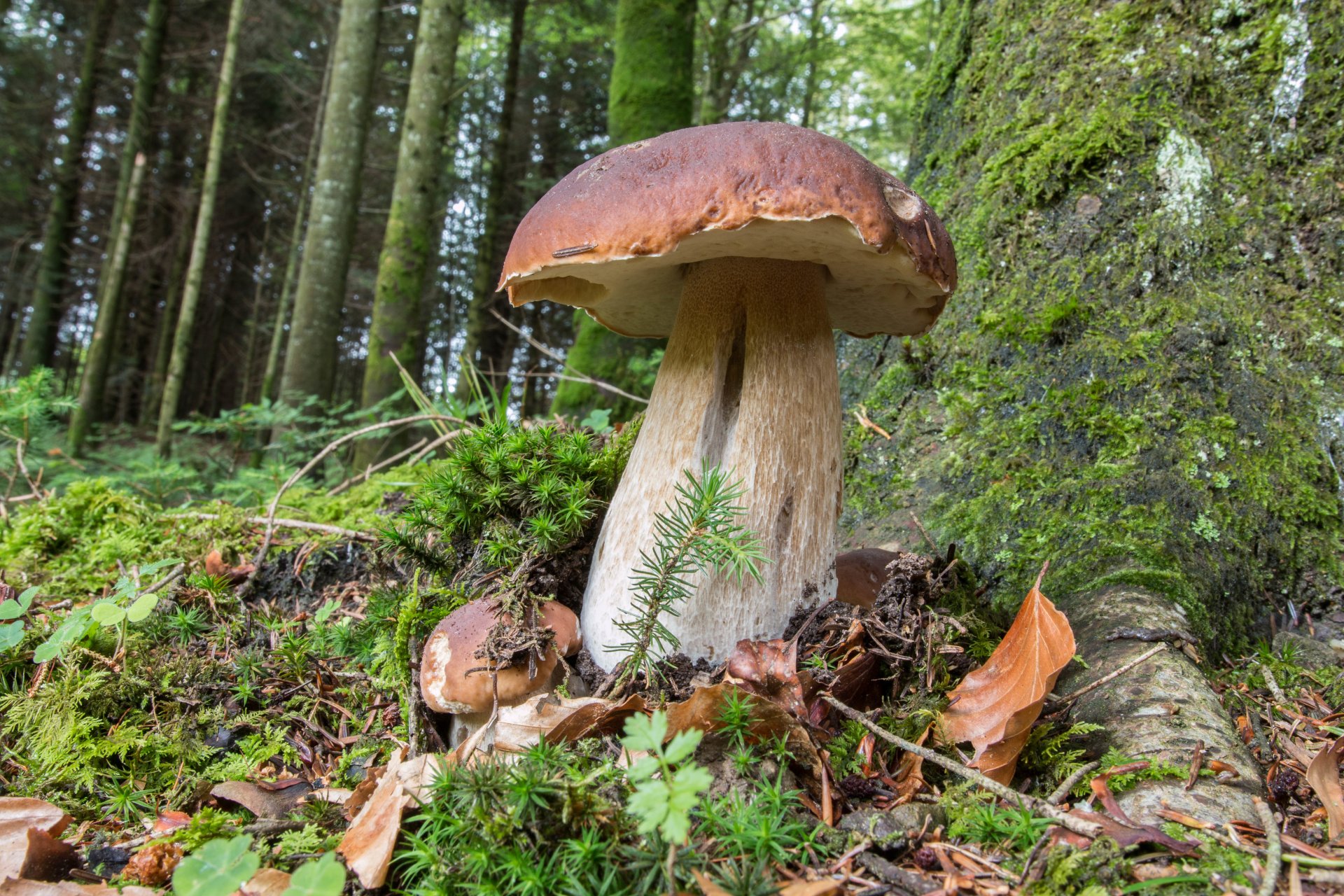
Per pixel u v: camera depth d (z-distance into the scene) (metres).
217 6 2.10
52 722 0.29
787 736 0.26
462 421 0.48
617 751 0.26
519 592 0.29
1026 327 0.44
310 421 1.01
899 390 0.49
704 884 0.21
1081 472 0.39
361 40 1.26
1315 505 0.37
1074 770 0.26
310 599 0.40
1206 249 0.41
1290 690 0.32
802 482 0.30
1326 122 0.41
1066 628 0.27
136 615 0.30
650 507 0.30
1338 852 0.23
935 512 0.43
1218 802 0.24
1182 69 0.43
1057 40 0.47
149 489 0.71
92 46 2.07
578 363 0.93
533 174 2.60
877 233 0.26
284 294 2.02
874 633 0.30
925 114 0.59
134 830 0.26
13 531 0.44
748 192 0.26
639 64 1.03
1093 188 0.44
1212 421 0.38
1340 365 0.38
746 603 0.29
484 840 0.22
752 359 0.30
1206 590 0.35
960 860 0.23
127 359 2.62
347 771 0.28
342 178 1.25
